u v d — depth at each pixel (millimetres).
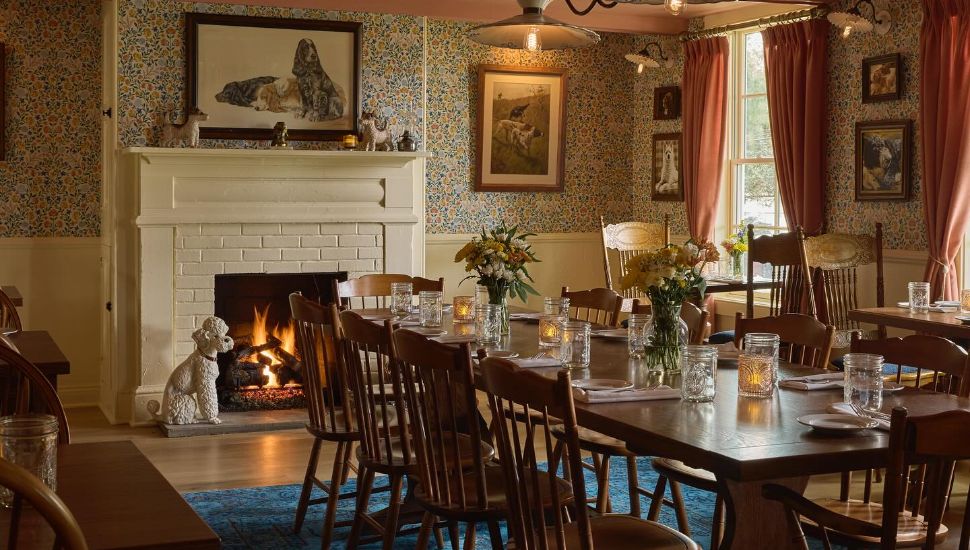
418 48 7531
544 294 8656
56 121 7465
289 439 6496
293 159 7023
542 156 8500
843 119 6914
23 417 1880
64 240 7512
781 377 3424
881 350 3514
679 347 3500
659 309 3504
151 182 6742
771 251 6426
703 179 7855
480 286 4695
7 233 7395
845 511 3182
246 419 6875
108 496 2014
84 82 7512
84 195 7562
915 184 6383
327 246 7184
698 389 2979
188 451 6156
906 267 6484
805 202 7012
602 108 8773
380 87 7445
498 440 2768
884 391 3180
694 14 7977
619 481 5430
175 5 6914
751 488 2984
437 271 8250
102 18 7363
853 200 6848
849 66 6840
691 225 7988
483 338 4176
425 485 3301
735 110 7980
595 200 8805
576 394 3014
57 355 3939
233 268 6973
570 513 4258
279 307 7375
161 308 6836
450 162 8250
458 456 3150
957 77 5910
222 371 7266
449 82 8203
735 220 8008
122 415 6930
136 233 6816
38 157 7438
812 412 2855
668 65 8391
